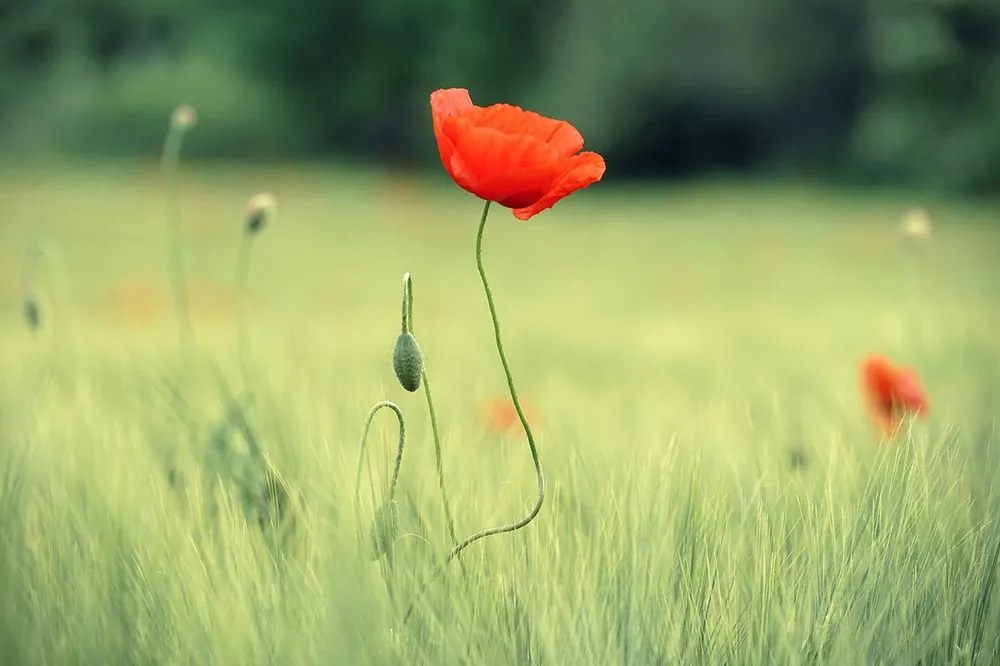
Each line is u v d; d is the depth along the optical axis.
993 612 2.26
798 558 2.43
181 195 42.78
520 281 22.94
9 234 30.41
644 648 2.13
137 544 2.50
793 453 3.22
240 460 2.91
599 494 2.74
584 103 55.41
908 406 3.58
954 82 44.38
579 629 2.17
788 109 54.50
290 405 3.59
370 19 59.62
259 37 59.75
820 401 4.36
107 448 3.17
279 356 6.19
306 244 30.52
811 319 14.89
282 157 60.34
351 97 60.88
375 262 26.58
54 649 2.14
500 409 4.34
